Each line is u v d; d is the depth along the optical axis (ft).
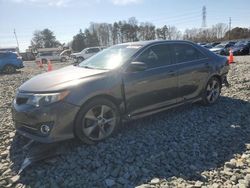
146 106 16.58
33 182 11.55
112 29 312.71
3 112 21.58
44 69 75.97
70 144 14.43
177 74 18.01
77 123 13.76
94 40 303.27
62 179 11.61
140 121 17.80
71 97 13.46
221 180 11.42
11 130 17.13
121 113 15.51
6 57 66.39
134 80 15.72
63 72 15.94
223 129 16.66
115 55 17.03
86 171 12.14
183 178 11.58
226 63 22.06
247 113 19.47
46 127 13.25
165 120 17.99
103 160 12.95
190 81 18.98
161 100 17.37
